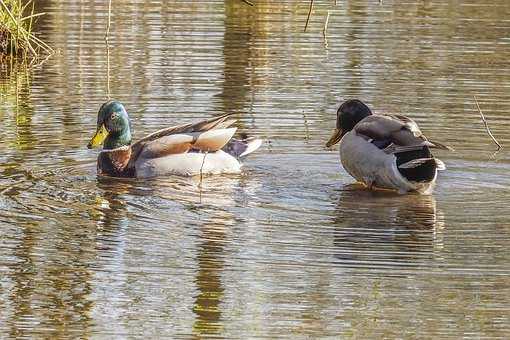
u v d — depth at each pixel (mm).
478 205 13578
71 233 12297
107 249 11773
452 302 10453
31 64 21062
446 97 18516
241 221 12805
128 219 12836
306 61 20938
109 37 22859
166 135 15312
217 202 13609
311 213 13180
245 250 11781
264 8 25797
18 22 21906
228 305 10352
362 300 10492
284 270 11242
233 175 15047
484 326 9922
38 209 13180
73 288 10727
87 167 15273
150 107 17828
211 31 23391
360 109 15297
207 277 11000
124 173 14930
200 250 11781
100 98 18391
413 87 19125
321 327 9867
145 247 11859
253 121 17156
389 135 14125
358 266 11352
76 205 13398
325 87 19047
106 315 10117
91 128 16828
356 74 19969
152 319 10031
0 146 15922
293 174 15078
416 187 14039
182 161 15008
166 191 14188
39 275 11039
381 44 22359
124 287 10758
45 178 14602
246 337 9672
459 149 15984
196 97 18422
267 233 12383
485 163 15422
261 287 10781
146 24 24000
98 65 20703
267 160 15648
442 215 13117
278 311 10234
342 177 14945
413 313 10203
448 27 24000
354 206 13500
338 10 25609
